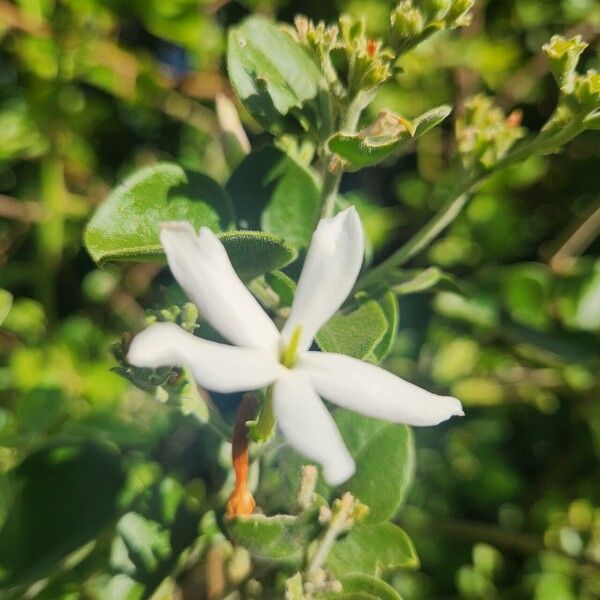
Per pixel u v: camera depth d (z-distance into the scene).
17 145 0.24
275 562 0.15
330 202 0.15
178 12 0.24
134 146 0.28
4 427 0.20
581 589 0.25
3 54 0.26
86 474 0.16
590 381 0.26
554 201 0.31
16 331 0.24
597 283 0.25
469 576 0.25
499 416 0.29
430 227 0.16
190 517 0.16
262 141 0.24
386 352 0.15
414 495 0.26
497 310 0.26
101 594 0.17
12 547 0.15
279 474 0.15
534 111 0.30
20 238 0.27
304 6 0.27
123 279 0.26
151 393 0.14
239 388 0.12
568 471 0.28
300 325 0.13
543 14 0.28
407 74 0.27
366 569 0.15
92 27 0.24
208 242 0.12
